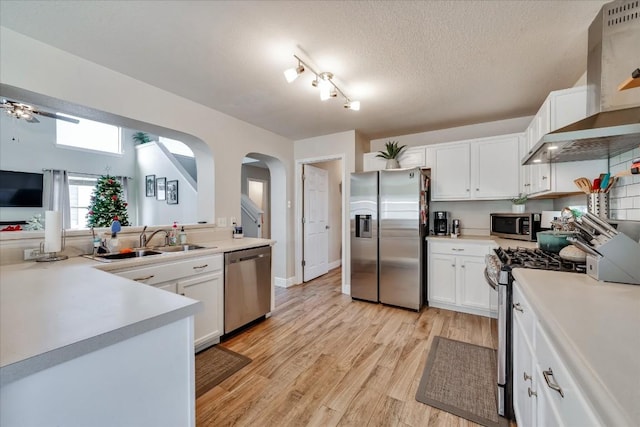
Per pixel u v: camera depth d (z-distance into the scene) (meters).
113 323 0.76
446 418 1.54
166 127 2.55
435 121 3.44
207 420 1.52
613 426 0.43
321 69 2.18
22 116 3.24
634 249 1.15
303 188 4.43
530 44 1.84
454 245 3.11
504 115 3.21
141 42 1.83
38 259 1.82
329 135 4.04
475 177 3.25
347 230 3.88
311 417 1.55
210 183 3.04
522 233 2.86
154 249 2.41
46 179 5.98
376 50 1.92
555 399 0.81
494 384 1.81
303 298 3.65
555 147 1.55
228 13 1.56
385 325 2.77
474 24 1.65
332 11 1.55
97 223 5.23
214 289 2.37
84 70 2.02
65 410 0.65
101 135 6.86
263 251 2.88
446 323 2.79
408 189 3.20
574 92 1.95
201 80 2.35
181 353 0.91
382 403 1.65
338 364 2.07
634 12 1.40
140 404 0.80
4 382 0.54
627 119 1.30
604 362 0.57
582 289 1.09
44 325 0.74
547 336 0.89
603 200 1.75
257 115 3.20
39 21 1.62
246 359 2.14
